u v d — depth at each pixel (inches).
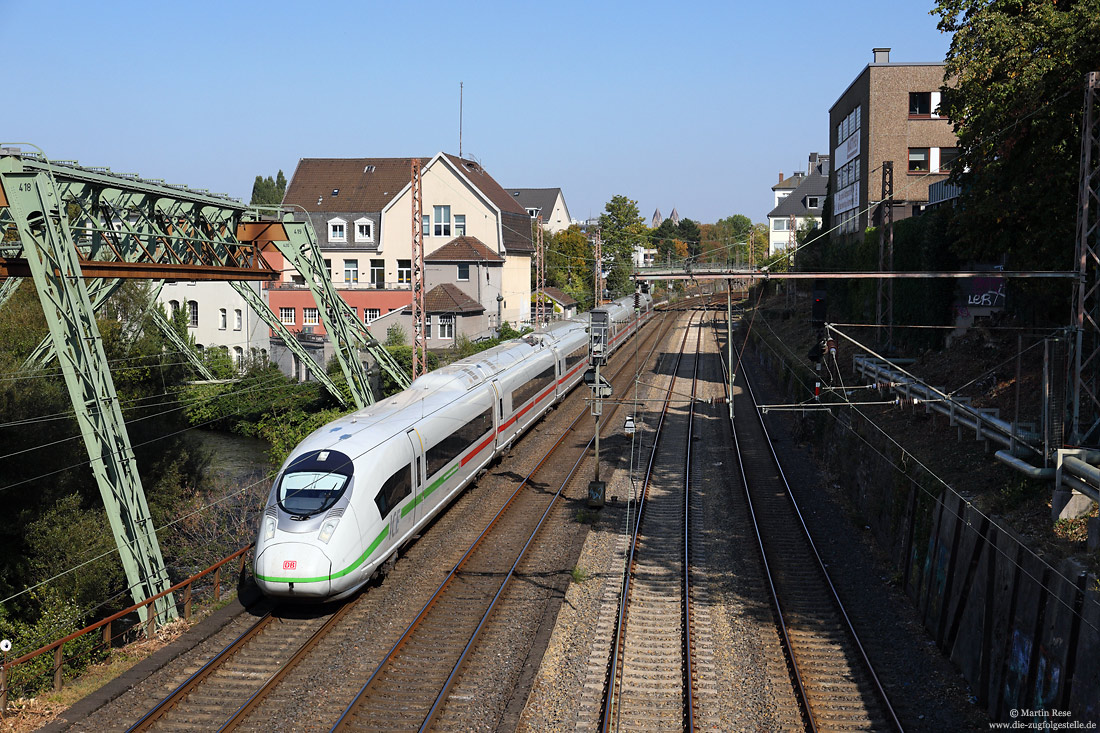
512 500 947.3
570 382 1592.0
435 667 560.4
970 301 1173.1
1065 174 741.9
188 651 577.3
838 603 661.3
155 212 839.1
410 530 756.6
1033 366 908.0
